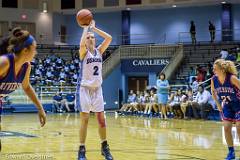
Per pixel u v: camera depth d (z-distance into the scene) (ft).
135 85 83.66
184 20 91.81
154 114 54.03
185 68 73.97
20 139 27.96
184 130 34.99
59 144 25.13
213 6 89.56
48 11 96.07
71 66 78.54
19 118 54.54
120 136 30.17
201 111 47.42
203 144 25.03
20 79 11.39
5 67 10.52
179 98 50.65
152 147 23.65
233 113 18.76
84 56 18.11
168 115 51.93
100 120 18.42
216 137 29.14
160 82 49.96
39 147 23.63
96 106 18.29
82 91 18.16
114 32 96.48
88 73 18.03
